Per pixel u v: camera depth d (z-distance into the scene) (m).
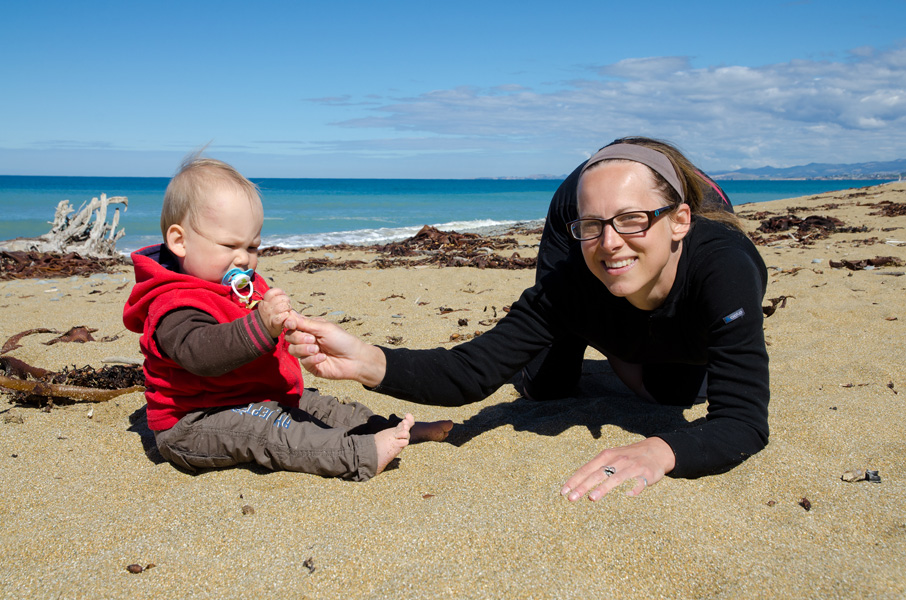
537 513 1.91
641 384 3.08
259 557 1.74
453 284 6.50
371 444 2.22
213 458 2.27
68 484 2.22
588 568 1.68
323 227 22.28
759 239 9.65
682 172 2.19
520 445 2.51
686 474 2.13
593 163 2.10
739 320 2.15
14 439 2.59
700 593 1.61
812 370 3.34
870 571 1.65
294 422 2.33
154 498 2.13
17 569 1.71
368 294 5.97
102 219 11.09
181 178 2.29
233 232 2.28
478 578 1.63
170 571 1.69
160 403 2.29
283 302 2.04
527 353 2.50
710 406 2.27
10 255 8.97
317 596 1.59
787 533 1.85
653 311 2.31
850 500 2.01
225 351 2.04
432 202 45.75
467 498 2.05
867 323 4.19
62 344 4.12
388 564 1.70
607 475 2.04
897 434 2.48
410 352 2.36
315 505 2.02
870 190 18.33
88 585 1.63
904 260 7.11
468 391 2.40
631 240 2.02
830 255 7.70
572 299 2.43
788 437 2.49
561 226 2.69
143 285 2.26
